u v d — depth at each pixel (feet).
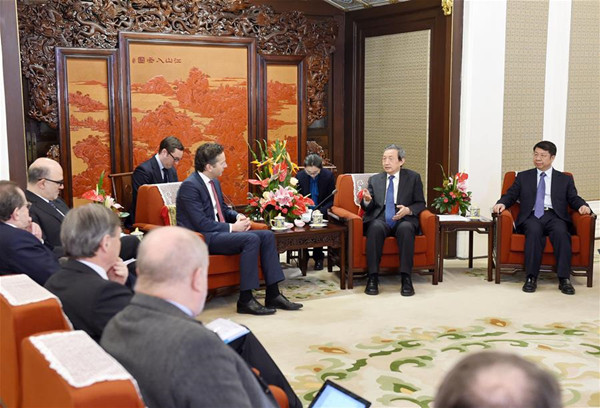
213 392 5.60
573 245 17.89
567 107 22.49
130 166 21.97
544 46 21.74
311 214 18.11
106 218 8.08
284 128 24.41
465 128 20.95
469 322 14.98
